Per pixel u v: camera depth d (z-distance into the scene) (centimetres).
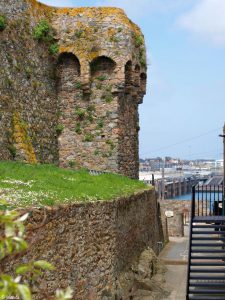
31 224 995
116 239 1616
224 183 2614
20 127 2125
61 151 2586
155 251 2634
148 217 2384
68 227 1218
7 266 880
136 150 2909
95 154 2580
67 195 1355
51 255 1102
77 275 1265
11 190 1223
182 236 3694
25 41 2289
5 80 2083
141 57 2825
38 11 2459
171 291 1902
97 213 1440
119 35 2570
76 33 2573
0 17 2064
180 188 10262
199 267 2291
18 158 2069
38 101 2380
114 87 2562
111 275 1537
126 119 2717
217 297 1741
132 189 2139
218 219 1809
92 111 2584
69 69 2594
